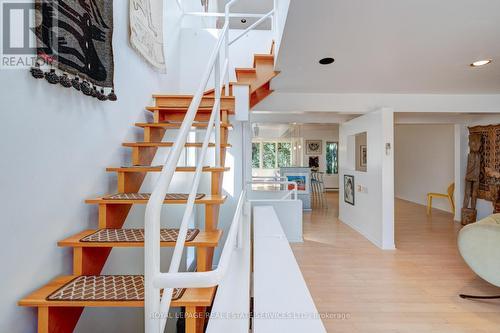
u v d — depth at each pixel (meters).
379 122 4.10
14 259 1.18
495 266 2.45
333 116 5.43
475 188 5.31
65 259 1.49
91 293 1.22
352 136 5.25
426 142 7.68
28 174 1.26
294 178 7.32
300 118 5.32
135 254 2.35
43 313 1.17
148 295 0.73
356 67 3.03
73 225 1.58
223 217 4.63
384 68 3.07
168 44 3.48
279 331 0.95
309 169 7.34
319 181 9.53
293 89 3.97
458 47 2.52
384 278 3.08
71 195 1.57
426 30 2.21
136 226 2.36
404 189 8.83
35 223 1.30
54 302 1.17
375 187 4.29
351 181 5.36
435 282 2.97
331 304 2.53
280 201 4.46
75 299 1.17
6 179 1.15
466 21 2.07
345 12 1.96
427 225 5.50
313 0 1.83
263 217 3.04
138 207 2.39
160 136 2.71
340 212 6.07
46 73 1.35
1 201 1.12
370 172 4.48
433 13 1.96
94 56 1.78
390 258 3.69
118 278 1.38
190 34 4.04
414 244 4.29
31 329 1.24
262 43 4.18
